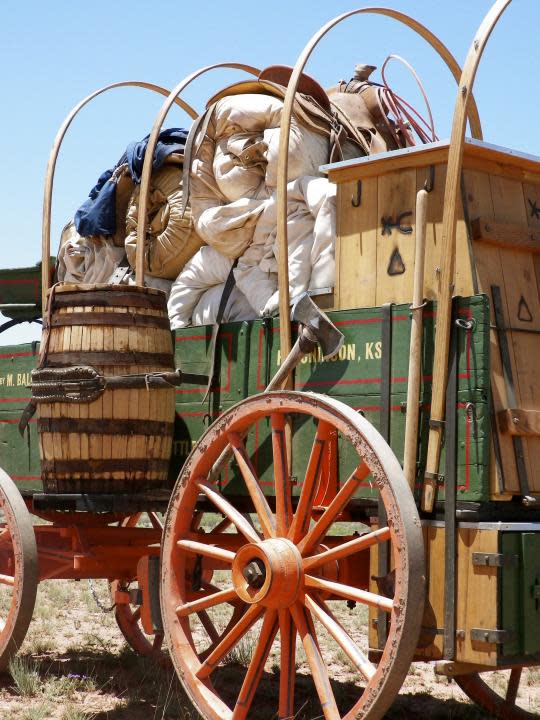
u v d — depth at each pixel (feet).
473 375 15.57
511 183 17.83
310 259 19.65
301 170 20.27
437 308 16.03
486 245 16.97
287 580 15.70
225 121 21.07
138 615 24.98
